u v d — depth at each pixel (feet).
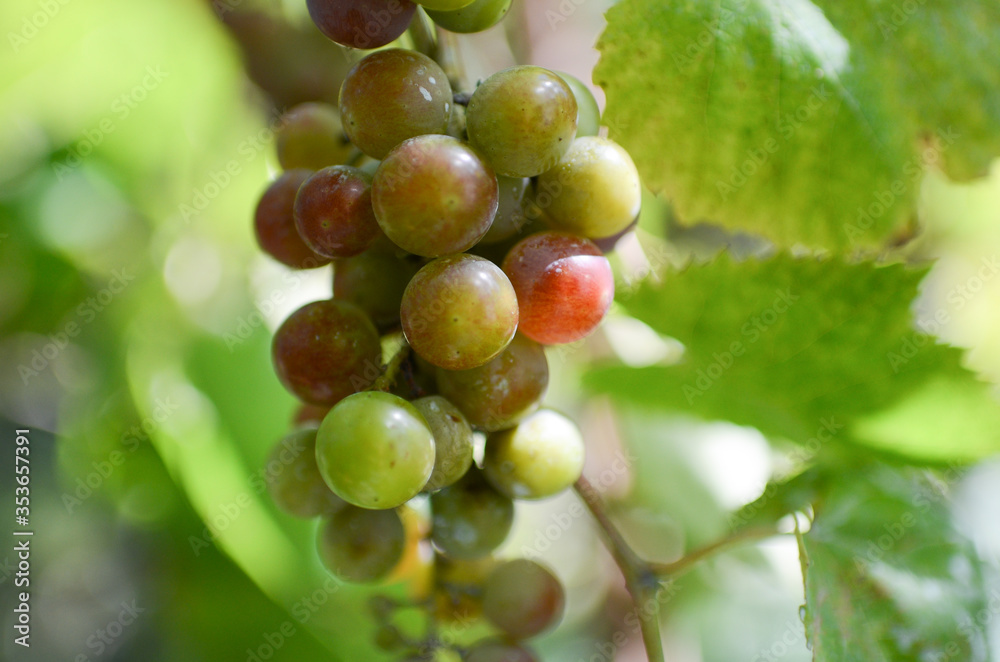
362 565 0.91
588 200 0.89
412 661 0.97
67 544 1.37
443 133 0.87
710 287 0.95
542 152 0.85
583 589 1.48
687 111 0.95
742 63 0.94
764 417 1.01
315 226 0.87
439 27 0.91
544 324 0.88
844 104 0.95
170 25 1.23
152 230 1.31
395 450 0.83
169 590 1.19
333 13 0.86
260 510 1.16
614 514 1.30
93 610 1.34
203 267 1.31
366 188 0.87
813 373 0.96
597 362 1.09
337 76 1.26
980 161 0.97
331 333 0.89
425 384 0.91
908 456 0.98
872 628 0.90
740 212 0.97
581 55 1.30
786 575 1.35
